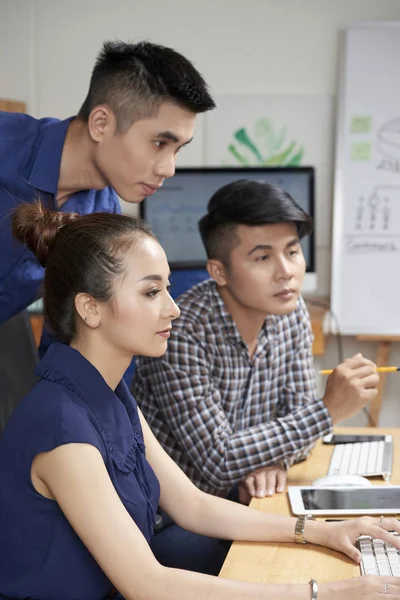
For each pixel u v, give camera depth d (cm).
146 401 208
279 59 405
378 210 399
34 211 147
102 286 134
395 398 417
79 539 133
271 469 191
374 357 420
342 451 207
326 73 404
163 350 139
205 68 409
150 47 189
